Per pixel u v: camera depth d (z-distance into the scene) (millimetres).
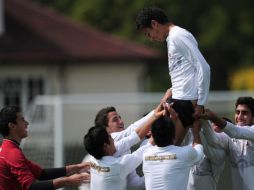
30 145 49531
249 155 29781
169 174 27578
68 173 31484
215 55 130375
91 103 51562
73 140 50594
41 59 92312
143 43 125062
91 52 93562
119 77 94188
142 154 28859
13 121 30328
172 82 28734
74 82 93250
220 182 30891
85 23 131125
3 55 91875
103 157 28844
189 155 27703
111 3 130875
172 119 28453
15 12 99875
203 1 130875
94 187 29000
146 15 28859
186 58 28250
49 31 97125
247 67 130125
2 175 29781
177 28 28547
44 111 50750
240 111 30375
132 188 30109
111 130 31156
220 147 29812
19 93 92562
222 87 131500
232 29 131250
